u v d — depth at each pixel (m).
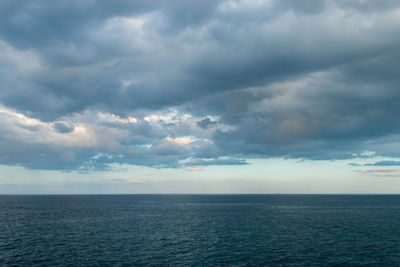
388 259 46.25
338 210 145.50
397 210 144.88
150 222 93.56
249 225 86.31
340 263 44.19
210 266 42.66
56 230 75.81
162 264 43.72
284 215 117.44
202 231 74.62
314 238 64.06
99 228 79.69
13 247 54.72
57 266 42.50
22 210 142.25
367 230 75.50
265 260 45.88
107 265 43.09
